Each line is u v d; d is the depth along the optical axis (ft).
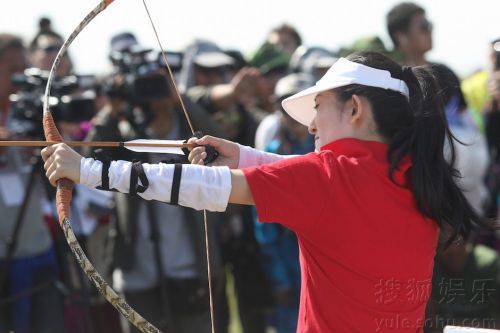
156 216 41.98
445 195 23.41
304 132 44.16
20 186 42.09
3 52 42.16
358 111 22.88
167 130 42.09
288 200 21.47
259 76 47.75
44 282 42.32
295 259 45.65
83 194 47.42
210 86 50.16
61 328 41.93
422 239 22.89
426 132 23.00
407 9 51.34
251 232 46.57
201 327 42.83
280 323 46.42
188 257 42.47
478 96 53.67
